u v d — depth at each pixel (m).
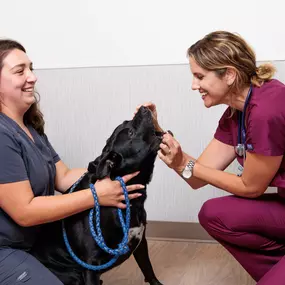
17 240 1.48
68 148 2.42
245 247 1.64
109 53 2.26
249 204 1.60
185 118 2.24
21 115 1.56
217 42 1.43
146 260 1.78
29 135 1.58
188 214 2.35
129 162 1.48
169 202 2.36
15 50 1.46
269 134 1.39
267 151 1.40
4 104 1.50
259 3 2.04
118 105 2.31
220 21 2.10
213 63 1.42
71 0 2.23
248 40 2.09
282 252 1.66
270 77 1.49
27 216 1.39
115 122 2.33
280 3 2.01
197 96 2.20
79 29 2.26
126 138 1.49
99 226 1.46
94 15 2.23
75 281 1.57
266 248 1.63
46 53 2.33
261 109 1.40
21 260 1.43
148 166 1.54
